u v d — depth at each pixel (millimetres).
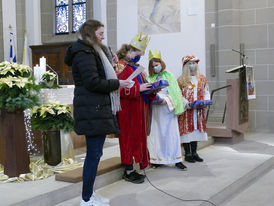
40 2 10016
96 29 2725
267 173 4621
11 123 3453
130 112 3684
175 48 7707
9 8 10008
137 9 8039
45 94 4590
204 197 3283
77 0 9883
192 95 4629
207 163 4625
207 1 7387
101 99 2684
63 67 9070
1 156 3854
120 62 3688
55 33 10188
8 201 2828
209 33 7402
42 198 3012
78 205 3109
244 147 5707
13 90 3385
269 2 7164
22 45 10086
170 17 7711
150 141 4301
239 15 7434
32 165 3791
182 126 4645
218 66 7387
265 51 7250
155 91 3688
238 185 3949
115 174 3828
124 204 3111
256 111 7414
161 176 4023
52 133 3832
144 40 3686
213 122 7145
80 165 3920
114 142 5531
